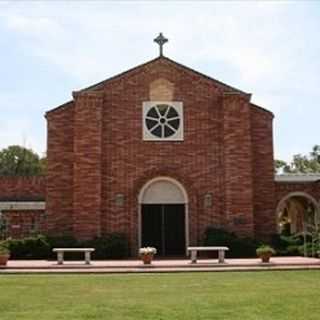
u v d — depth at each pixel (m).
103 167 34.47
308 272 24.20
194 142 35.06
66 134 35.16
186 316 12.91
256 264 26.94
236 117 35.16
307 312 13.40
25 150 80.06
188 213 34.38
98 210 33.78
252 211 34.44
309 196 36.25
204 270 25.38
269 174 35.78
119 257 32.47
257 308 14.00
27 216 37.62
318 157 81.88
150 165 34.75
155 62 35.66
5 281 21.12
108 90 35.19
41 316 13.02
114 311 13.66
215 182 34.78
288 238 34.59
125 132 34.91
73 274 24.28
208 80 35.69
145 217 34.47
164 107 35.31
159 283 20.06
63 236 33.25
